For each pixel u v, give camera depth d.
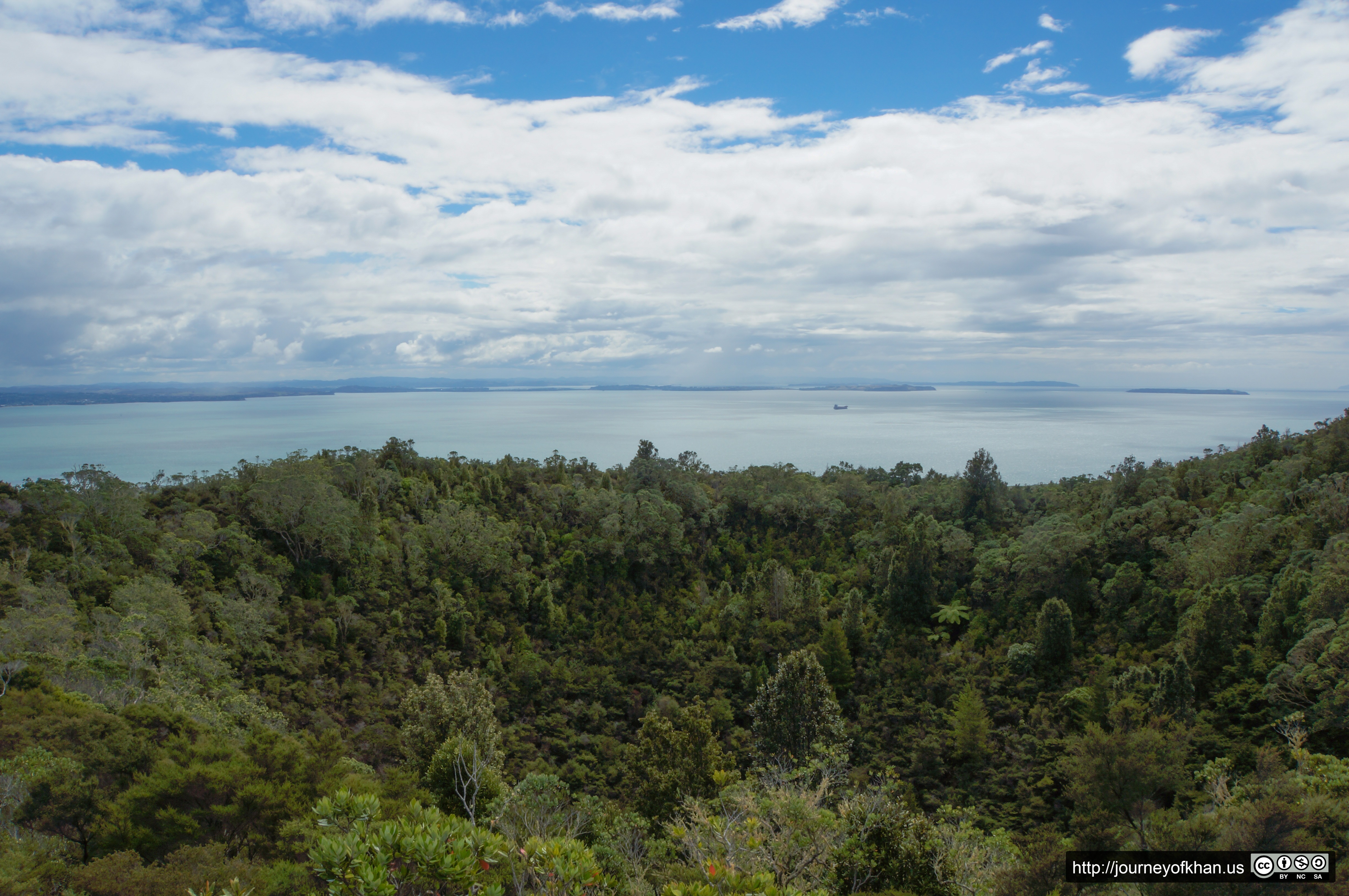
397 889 9.51
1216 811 21.30
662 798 31.02
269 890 15.84
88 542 51.66
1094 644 51.66
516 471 81.94
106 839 18.62
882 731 47.38
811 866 19.70
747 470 87.88
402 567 60.69
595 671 54.34
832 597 63.22
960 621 58.44
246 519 60.25
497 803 24.39
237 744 31.08
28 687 29.75
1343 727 32.91
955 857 21.20
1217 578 50.03
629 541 67.81
